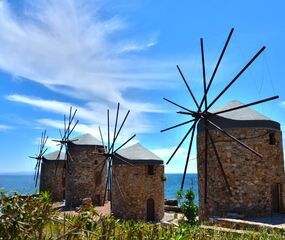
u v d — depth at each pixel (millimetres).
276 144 15797
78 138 31781
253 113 15867
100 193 30688
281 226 11188
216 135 15688
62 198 35750
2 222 3287
